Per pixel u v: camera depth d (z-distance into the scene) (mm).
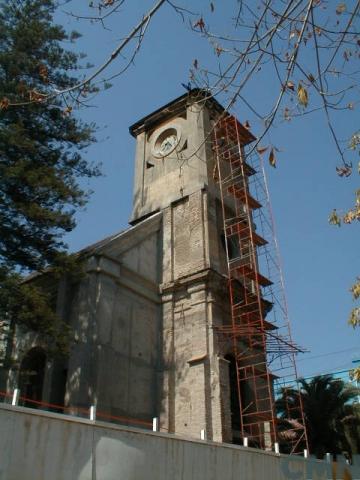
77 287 23891
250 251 30016
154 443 11039
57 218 19359
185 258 27484
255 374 26562
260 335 26156
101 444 9883
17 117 20766
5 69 20578
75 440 9453
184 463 11641
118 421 21219
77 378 21203
